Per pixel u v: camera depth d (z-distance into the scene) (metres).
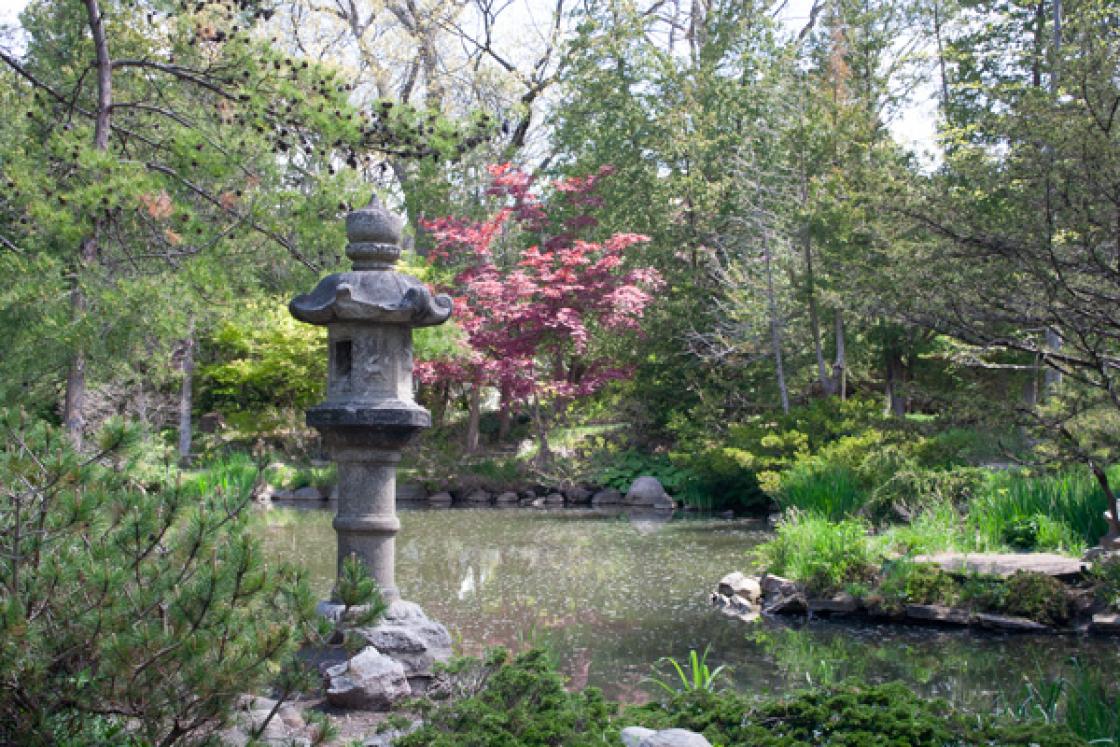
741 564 12.66
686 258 25.81
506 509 20.55
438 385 27.48
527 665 4.44
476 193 26.61
